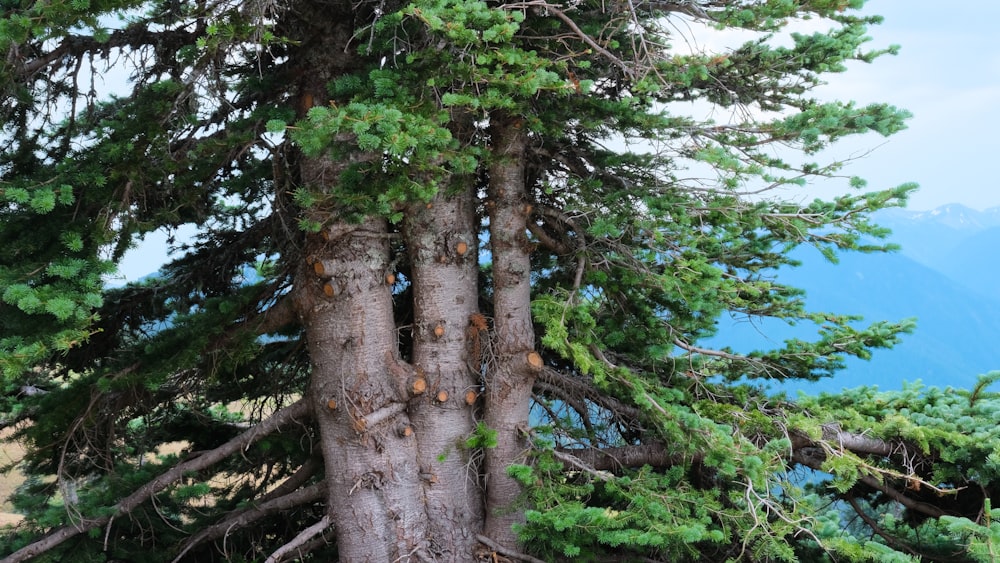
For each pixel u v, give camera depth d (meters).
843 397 8.81
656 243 7.48
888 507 9.66
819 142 6.37
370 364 7.57
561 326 6.88
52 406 7.57
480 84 6.30
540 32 7.12
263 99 7.87
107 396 7.86
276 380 9.88
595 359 7.51
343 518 7.68
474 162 5.99
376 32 6.77
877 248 6.78
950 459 7.29
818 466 8.02
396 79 6.14
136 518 8.48
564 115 7.31
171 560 8.61
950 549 8.08
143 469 8.95
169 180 6.93
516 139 7.66
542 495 7.13
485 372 8.00
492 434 7.45
